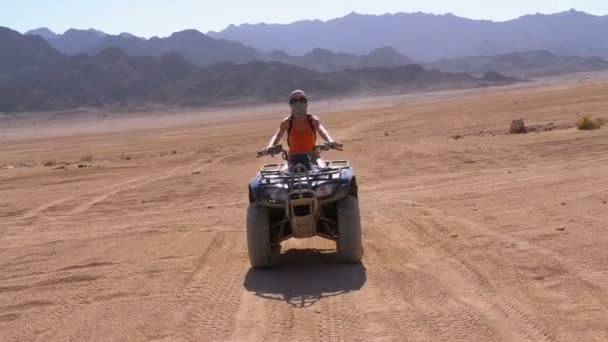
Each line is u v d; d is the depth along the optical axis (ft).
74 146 148.66
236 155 80.12
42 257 32.35
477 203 38.58
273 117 248.52
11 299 25.55
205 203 46.47
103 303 24.27
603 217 32.22
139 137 164.25
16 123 532.32
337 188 26.43
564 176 45.50
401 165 59.16
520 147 63.21
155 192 53.72
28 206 51.11
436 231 32.35
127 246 33.58
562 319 20.11
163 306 23.48
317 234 27.99
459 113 132.26
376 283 24.73
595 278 23.52
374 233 33.06
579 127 74.95
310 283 25.29
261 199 26.63
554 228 30.78
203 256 30.48
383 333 19.79
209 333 20.65
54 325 22.30
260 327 20.88
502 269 25.29
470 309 21.35
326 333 20.06
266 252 27.14
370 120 137.69
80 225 41.22
